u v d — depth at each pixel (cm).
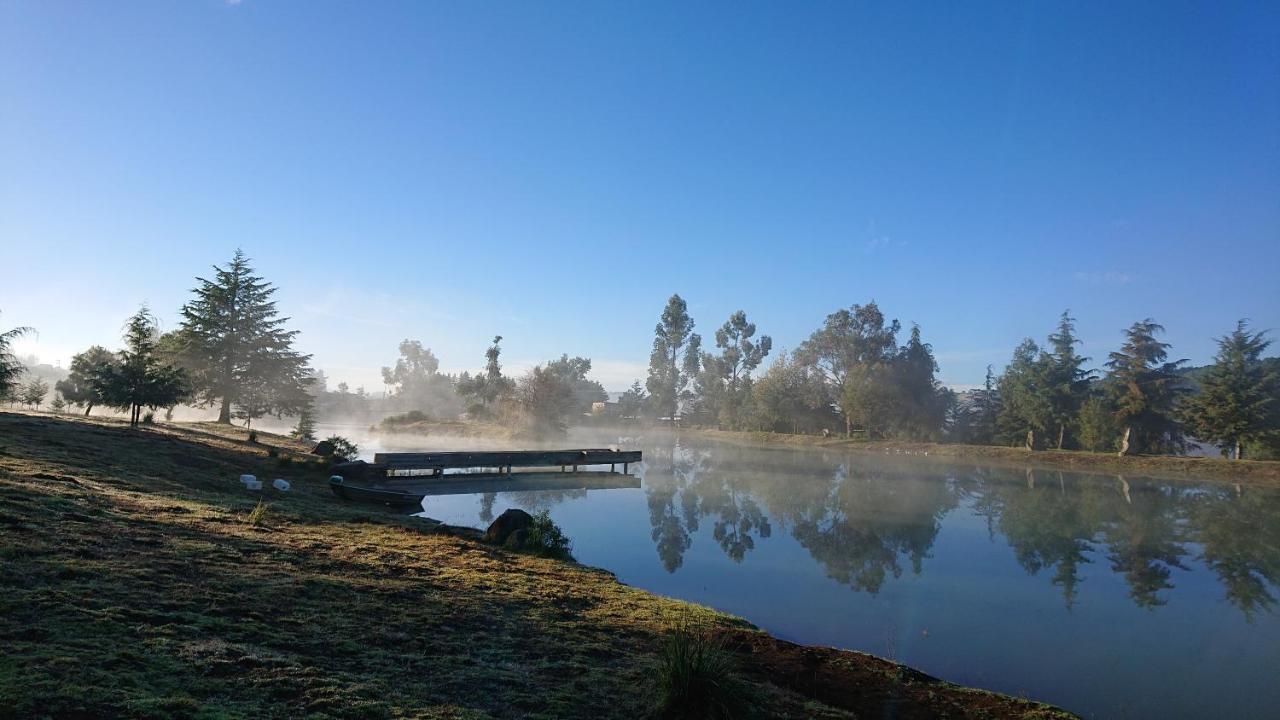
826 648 873
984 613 1145
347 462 2406
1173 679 870
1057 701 798
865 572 1417
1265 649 984
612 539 1702
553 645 715
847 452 5266
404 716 471
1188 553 1666
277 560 888
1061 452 4350
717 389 8756
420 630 694
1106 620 1116
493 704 526
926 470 3772
